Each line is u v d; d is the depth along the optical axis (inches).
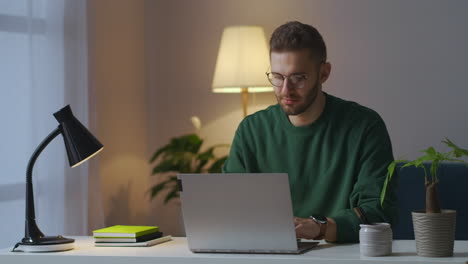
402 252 68.8
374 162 82.2
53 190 119.7
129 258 70.1
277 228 68.7
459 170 106.7
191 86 159.9
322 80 85.2
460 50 141.3
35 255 73.2
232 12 156.7
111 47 147.3
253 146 90.1
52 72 120.0
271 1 153.7
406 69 144.9
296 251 68.9
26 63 114.6
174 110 161.0
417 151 144.3
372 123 84.8
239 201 69.2
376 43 146.8
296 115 84.1
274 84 81.4
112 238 77.2
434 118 143.1
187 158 142.6
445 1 142.2
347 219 75.1
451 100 142.0
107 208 145.1
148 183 161.8
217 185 69.6
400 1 145.1
